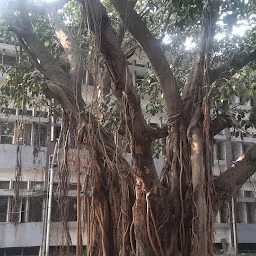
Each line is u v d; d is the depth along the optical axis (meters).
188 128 6.14
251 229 20.02
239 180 6.52
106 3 9.84
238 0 5.37
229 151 20.05
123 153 6.55
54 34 9.10
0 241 15.21
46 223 14.23
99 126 6.11
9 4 6.67
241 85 6.80
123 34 7.93
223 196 6.37
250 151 6.72
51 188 13.01
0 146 15.53
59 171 6.80
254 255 18.53
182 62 9.93
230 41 8.20
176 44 9.51
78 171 6.17
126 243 6.16
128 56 8.94
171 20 9.46
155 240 5.99
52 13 7.79
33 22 9.18
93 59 5.54
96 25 5.16
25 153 15.05
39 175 15.47
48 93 6.79
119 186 6.42
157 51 5.80
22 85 7.97
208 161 5.96
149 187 6.11
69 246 6.70
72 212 9.67
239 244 20.22
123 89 5.61
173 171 6.37
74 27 9.18
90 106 5.83
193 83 6.51
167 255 6.00
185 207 6.15
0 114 14.02
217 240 19.05
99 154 6.35
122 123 6.24
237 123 7.28
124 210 6.26
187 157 6.21
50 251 14.30
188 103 6.42
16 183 8.28
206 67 6.34
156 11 9.15
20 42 6.86
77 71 6.42
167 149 6.59
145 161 6.10
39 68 6.81
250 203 20.70
